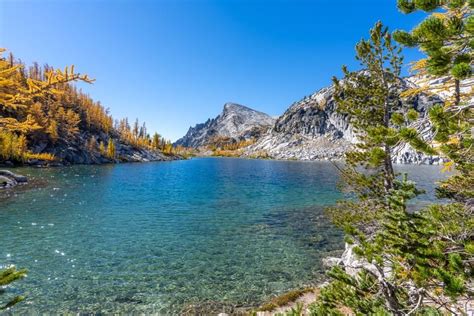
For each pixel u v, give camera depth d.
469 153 5.03
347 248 18.58
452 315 5.16
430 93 10.08
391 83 14.61
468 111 4.99
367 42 15.05
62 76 6.02
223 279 16.72
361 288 6.54
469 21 3.65
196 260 19.50
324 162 173.75
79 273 17.03
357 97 15.42
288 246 22.47
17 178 49.91
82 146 116.88
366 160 13.85
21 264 17.98
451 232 5.85
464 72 3.81
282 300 13.96
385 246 6.38
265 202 40.69
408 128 4.66
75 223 27.67
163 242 23.03
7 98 6.51
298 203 39.94
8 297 14.11
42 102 89.56
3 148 76.75
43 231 24.75
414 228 6.09
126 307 13.55
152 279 16.53
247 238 24.39
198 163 152.25
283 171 99.44
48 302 13.79
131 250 21.06
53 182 53.97
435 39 3.99
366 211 14.12
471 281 4.58
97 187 51.28
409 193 6.77
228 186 58.31
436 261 5.47
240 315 12.97
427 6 4.07
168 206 36.97
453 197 8.97
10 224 26.41
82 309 13.29
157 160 170.88
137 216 31.27
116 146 150.25
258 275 17.34
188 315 12.98
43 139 97.75
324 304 6.94
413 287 5.72
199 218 31.05
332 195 46.75
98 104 164.88
